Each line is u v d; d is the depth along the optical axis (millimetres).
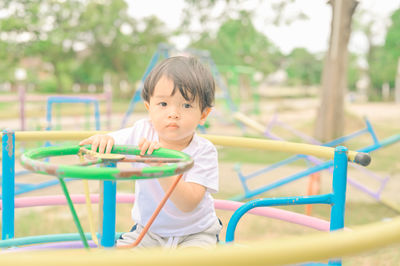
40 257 622
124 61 32094
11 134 1789
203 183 1577
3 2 24547
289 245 651
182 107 1478
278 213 1986
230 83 17766
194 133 1695
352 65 49125
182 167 1039
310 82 50625
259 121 16844
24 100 9141
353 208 4672
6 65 28781
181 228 1647
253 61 33156
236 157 8211
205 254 626
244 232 3646
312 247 657
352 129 11695
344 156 1461
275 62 46906
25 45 26172
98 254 629
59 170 945
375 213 4473
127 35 30844
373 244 708
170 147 1632
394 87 44688
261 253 635
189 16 13156
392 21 36656
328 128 8711
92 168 951
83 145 1407
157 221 1645
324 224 1848
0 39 25266
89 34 29469
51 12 26484
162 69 1493
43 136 1846
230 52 26516
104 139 1411
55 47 28453
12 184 1805
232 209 2080
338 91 9203
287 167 7242
